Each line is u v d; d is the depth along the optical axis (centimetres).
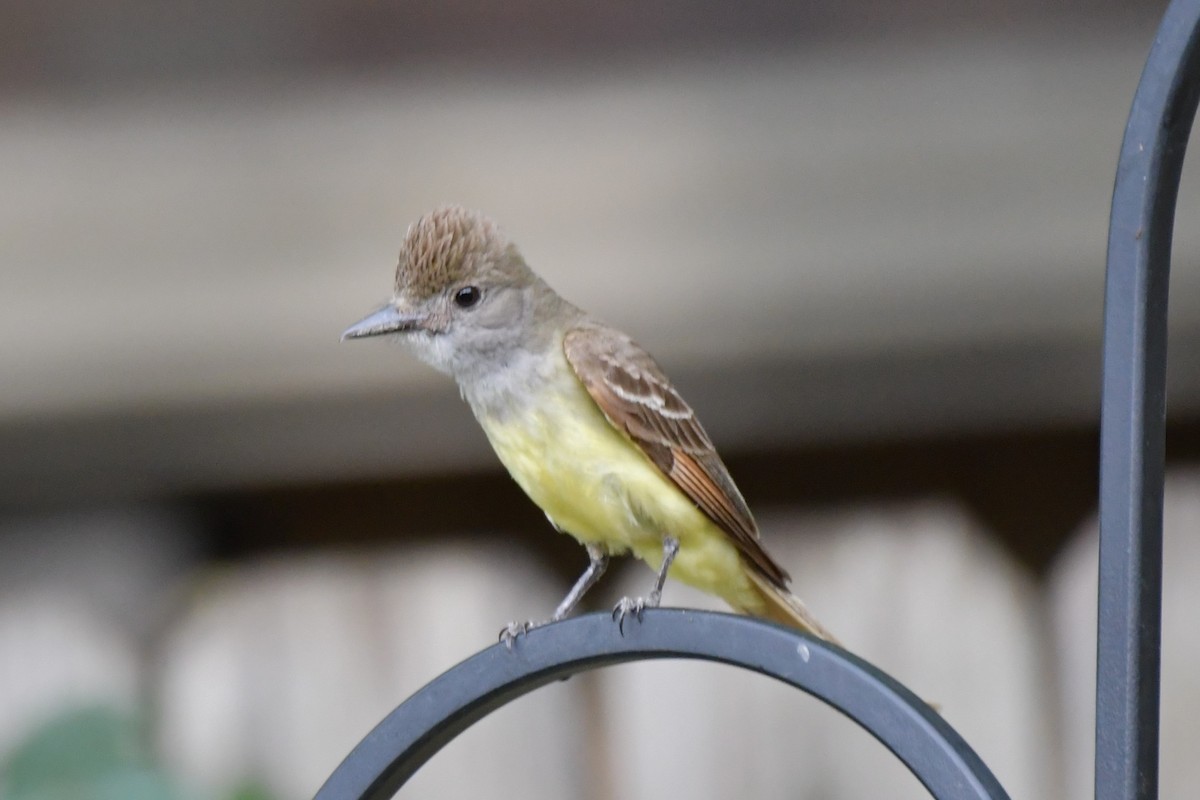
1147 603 480
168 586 923
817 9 927
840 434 919
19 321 905
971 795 473
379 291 913
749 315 908
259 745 916
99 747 738
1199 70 488
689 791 920
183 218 915
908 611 921
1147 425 484
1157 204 486
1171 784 898
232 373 912
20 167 912
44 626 916
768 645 527
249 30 928
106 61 922
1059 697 909
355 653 923
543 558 930
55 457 913
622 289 908
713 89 927
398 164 923
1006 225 907
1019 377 912
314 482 925
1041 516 919
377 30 931
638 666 927
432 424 918
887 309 907
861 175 913
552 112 929
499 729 927
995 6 925
